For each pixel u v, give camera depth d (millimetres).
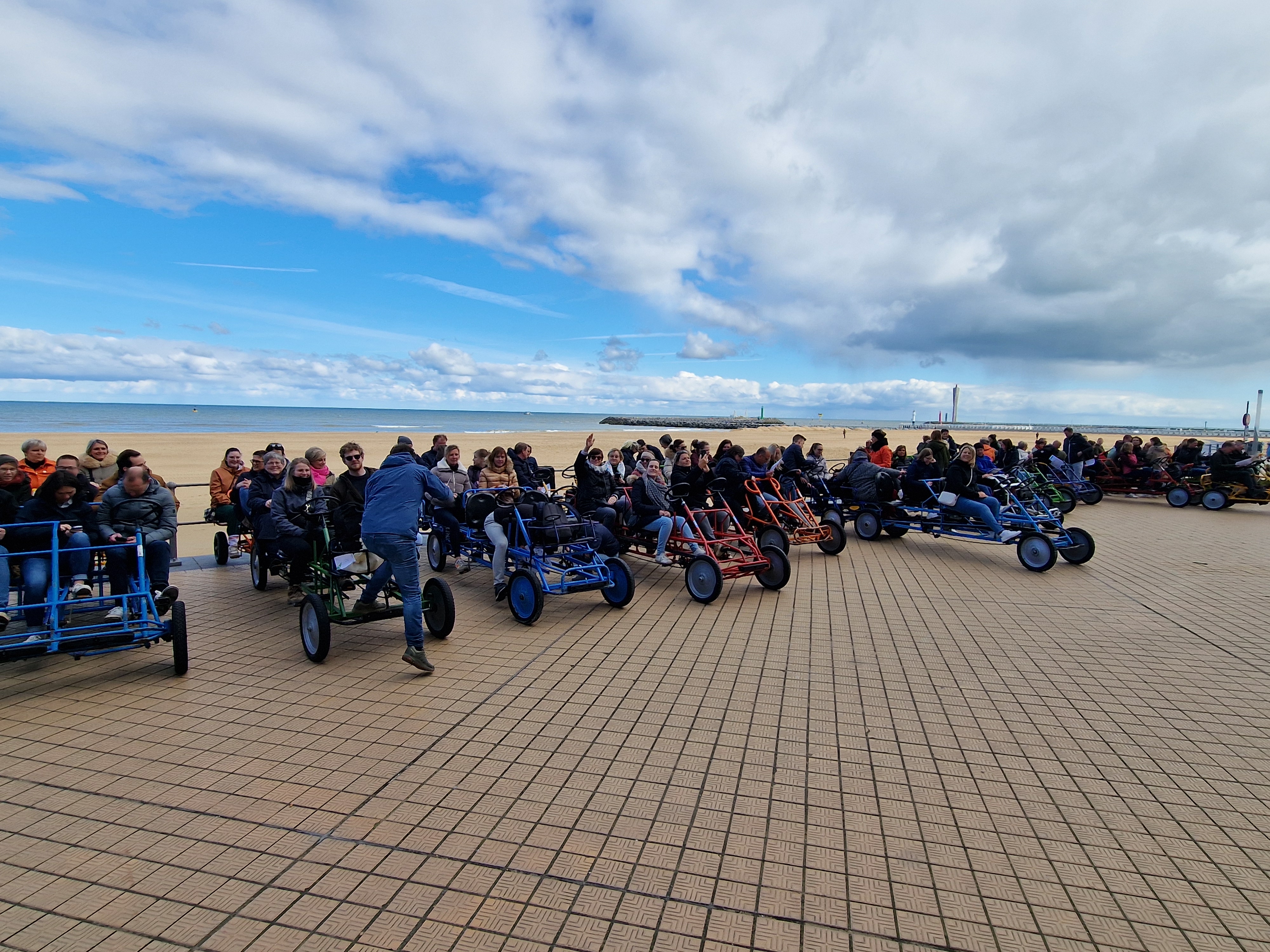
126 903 2463
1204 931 2391
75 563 5125
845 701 4309
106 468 7836
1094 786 3342
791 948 2285
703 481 9117
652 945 2285
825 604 6668
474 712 4117
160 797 3166
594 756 3568
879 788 3299
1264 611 6434
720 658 5105
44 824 2941
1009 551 9477
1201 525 11969
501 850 2779
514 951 2252
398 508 4637
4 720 3984
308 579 5785
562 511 6816
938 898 2543
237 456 8344
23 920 2373
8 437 31234
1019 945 2318
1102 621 6113
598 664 4945
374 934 2326
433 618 5547
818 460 11727
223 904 2465
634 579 7785
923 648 5344
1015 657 5145
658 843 2838
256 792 3207
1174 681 4699
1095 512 13719
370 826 2943
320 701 4281
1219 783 3391
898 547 9781
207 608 6461
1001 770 3484
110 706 4195
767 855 2773
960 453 9164
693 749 3664
